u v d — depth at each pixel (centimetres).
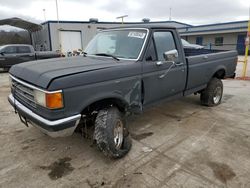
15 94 331
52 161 326
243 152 346
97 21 2252
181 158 329
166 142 379
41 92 256
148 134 410
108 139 300
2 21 1947
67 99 259
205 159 326
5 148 362
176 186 269
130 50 363
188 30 3334
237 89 779
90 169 305
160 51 387
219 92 575
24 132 422
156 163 317
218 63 539
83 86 271
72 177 289
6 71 1311
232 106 575
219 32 2970
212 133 413
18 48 1277
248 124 455
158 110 543
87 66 298
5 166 313
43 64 312
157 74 374
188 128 436
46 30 2114
